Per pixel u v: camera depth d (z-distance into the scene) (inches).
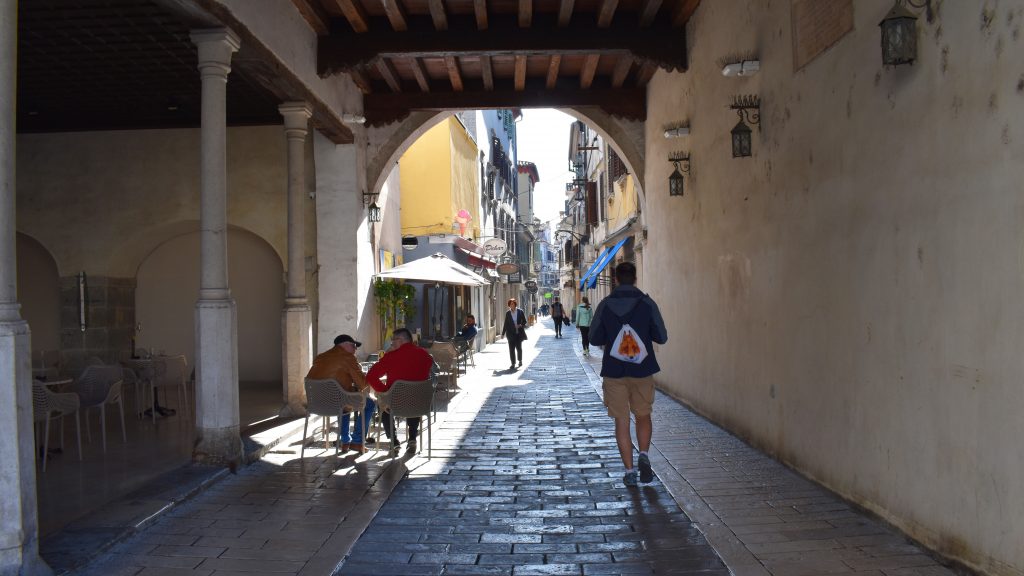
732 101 331.3
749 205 308.5
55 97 446.9
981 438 153.4
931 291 171.5
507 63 495.2
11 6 156.6
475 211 1085.8
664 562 178.9
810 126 241.4
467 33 416.5
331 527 208.7
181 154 508.4
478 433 358.9
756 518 209.2
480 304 1075.9
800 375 254.5
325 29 404.8
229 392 276.4
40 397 263.9
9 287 156.9
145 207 508.1
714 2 357.1
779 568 169.5
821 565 170.2
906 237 182.1
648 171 533.0
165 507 219.3
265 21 325.4
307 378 300.8
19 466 154.8
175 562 180.1
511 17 419.2
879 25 179.2
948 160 163.8
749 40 304.2
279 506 230.2
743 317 320.8
